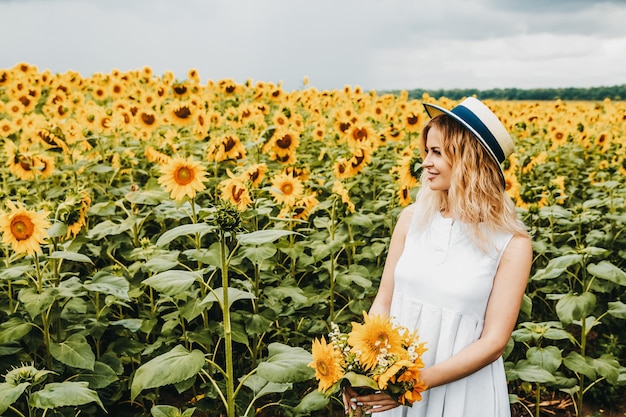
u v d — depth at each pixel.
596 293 5.06
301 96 12.41
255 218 4.38
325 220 4.56
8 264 3.37
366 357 1.88
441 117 2.34
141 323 3.66
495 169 2.26
